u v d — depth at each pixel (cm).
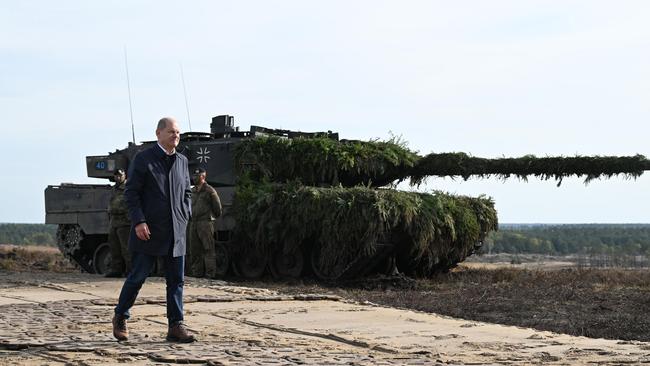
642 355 968
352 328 1212
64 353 975
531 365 898
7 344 1014
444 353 993
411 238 2384
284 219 2420
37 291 1739
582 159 2464
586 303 1797
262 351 985
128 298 1053
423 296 1961
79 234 2836
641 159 2423
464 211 2528
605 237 8888
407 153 2659
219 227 2527
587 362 917
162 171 1062
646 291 1988
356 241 2320
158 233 1050
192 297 1540
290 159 2550
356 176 2641
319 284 2369
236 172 2580
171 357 932
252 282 2411
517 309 1731
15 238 10325
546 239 8319
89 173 2853
